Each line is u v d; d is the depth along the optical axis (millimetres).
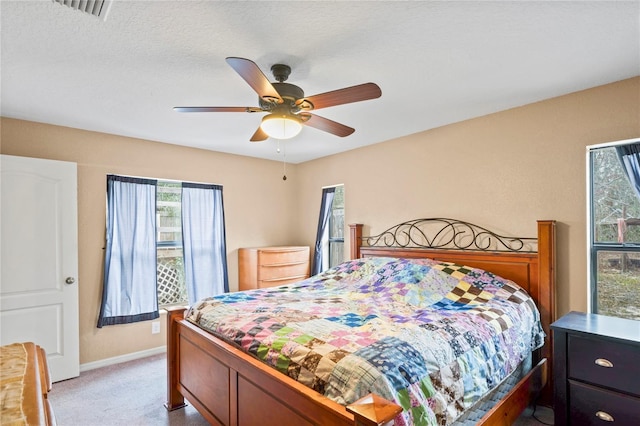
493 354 1928
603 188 2533
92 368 3361
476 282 2676
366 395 1265
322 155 4605
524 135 2816
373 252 3842
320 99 1982
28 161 2996
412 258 3430
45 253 3055
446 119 3168
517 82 2400
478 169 3090
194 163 4148
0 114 2949
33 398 999
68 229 3174
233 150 4301
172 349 2604
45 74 2240
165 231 4250
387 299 2625
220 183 4367
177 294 4344
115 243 3543
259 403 1694
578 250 2537
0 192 2871
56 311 3088
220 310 2361
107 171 3525
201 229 4172
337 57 2045
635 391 1853
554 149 2658
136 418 2480
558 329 2111
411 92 2564
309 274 4730
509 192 2893
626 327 2076
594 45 1916
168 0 1522
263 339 1830
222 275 4301
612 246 2477
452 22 1706
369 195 4043
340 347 1606
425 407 1430
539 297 2633
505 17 1665
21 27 1721
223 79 2326
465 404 1635
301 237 5035
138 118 3078
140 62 2092
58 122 3182
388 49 1957
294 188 5125
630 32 1785
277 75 2146
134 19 1663
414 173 3582
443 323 1943
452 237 3248
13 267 2908
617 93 2387
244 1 1533
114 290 3520
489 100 2723
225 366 1972
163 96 2604
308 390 1455
